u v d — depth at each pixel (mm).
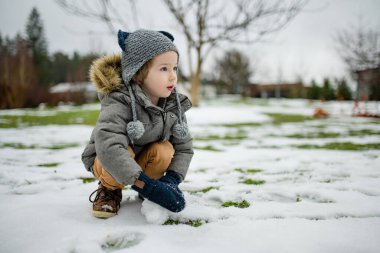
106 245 1171
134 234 1253
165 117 1523
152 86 1492
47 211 1491
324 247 1127
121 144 1323
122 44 1498
